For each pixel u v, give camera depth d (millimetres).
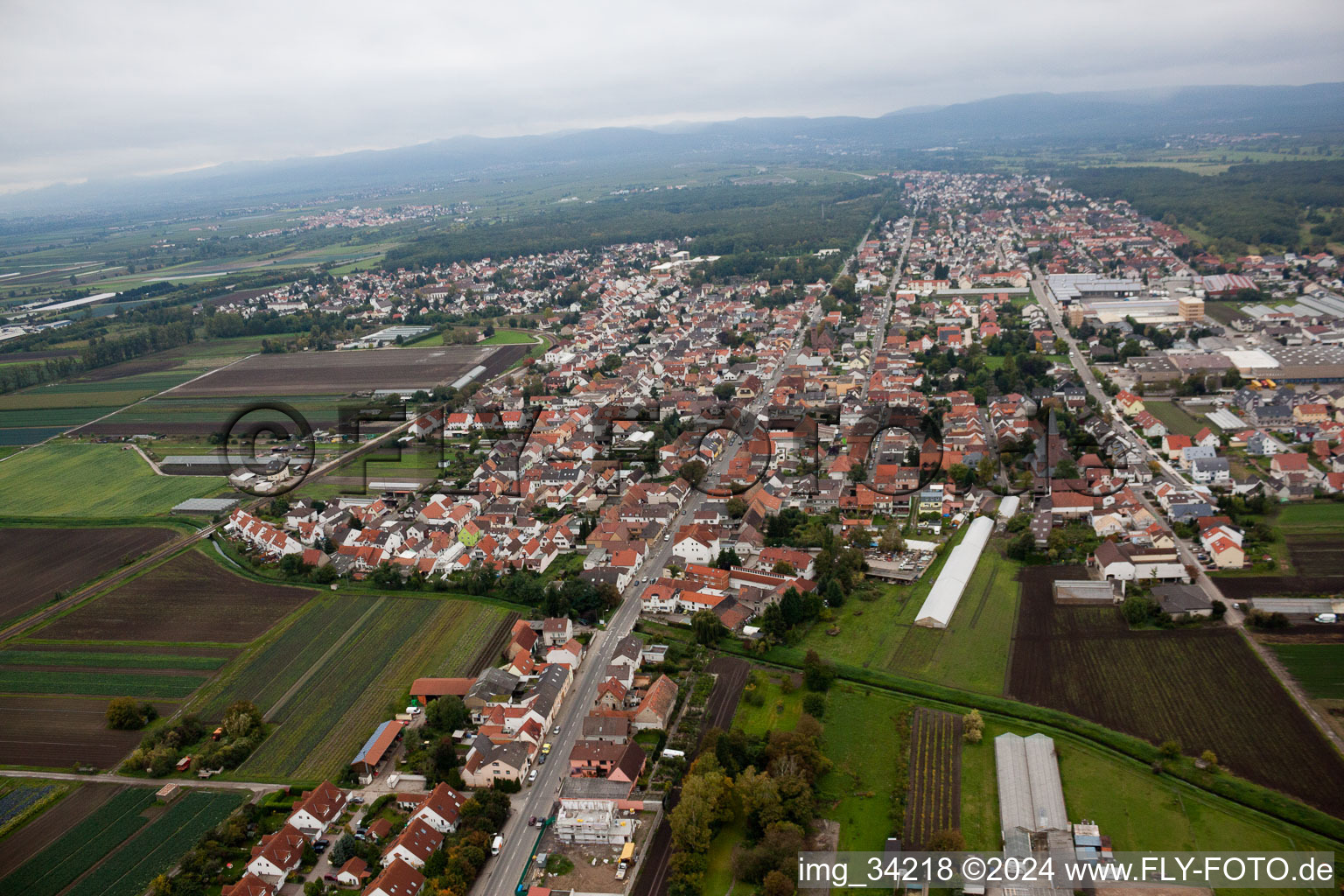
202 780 173375
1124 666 189875
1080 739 166875
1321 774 152250
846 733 175000
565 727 184250
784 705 185500
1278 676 180750
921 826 148500
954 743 169625
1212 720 168875
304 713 193875
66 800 169250
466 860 144000
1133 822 145750
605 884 142625
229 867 149625
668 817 154500
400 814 160750
